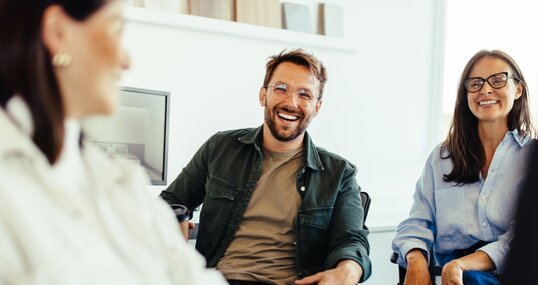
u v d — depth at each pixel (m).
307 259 1.97
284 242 1.98
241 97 3.18
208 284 1.04
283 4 3.31
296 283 1.76
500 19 3.90
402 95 3.75
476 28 3.96
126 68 0.88
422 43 3.82
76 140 0.87
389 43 3.70
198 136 3.06
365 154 3.61
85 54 0.81
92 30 0.81
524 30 3.80
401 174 3.75
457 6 3.91
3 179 0.72
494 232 2.10
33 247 0.72
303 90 2.01
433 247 2.25
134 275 0.85
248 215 2.01
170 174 2.98
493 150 2.18
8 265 0.71
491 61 2.15
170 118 2.98
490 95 2.12
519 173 2.07
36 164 0.76
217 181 2.06
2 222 0.72
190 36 3.04
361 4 3.60
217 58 3.11
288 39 3.27
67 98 0.83
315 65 2.05
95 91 0.83
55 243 0.74
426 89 3.85
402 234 2.22
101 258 0.79
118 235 0.88
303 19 3.35
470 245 2.15
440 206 2.22
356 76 3.57
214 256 2.02
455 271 1.87
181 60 3.02
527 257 0.65
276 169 2.04
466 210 2.16
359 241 1.94
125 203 0.93
